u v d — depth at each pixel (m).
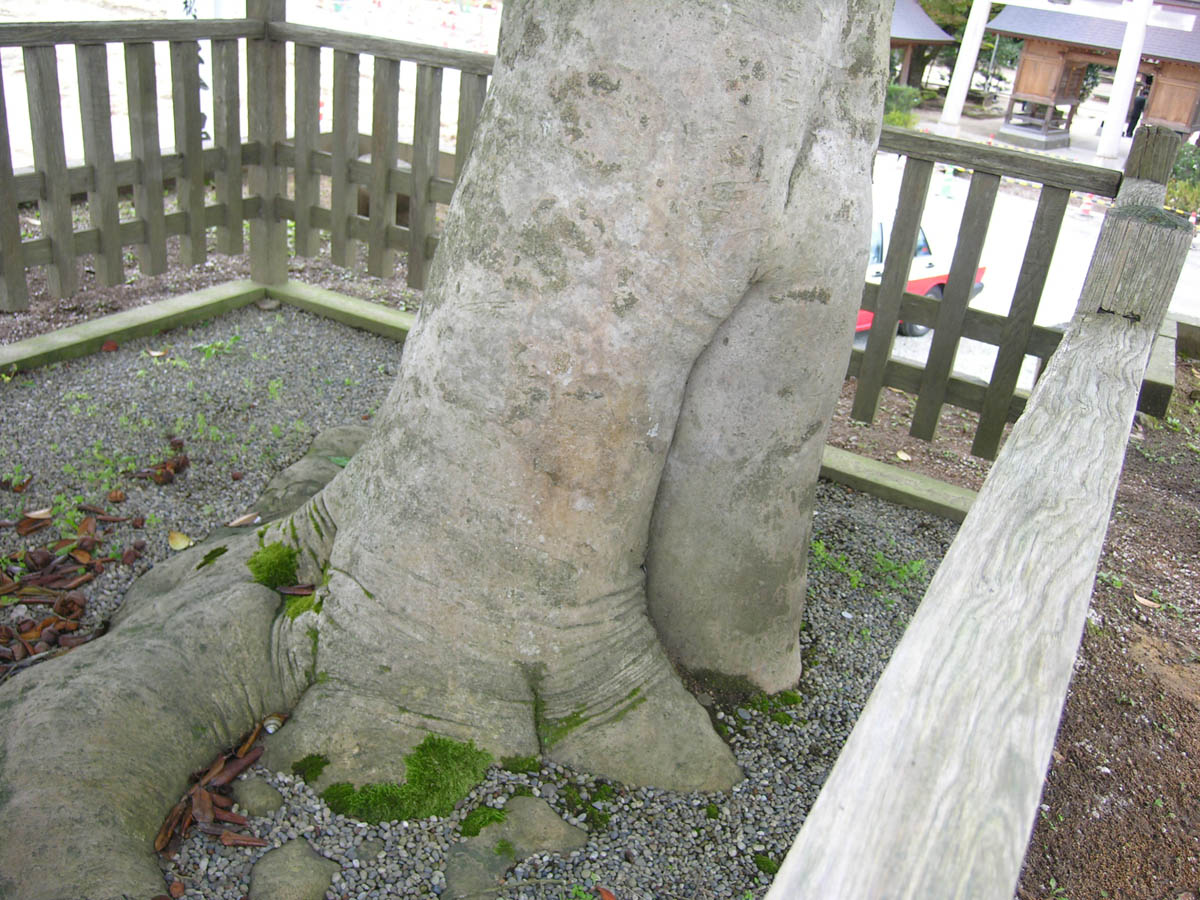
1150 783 3.35
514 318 2.59
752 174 2.45
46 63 4.61
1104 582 4.49
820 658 3.53
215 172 5.62
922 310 4.69
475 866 2.50
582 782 2.80
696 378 2.90
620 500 2.80
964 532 1.71
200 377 5.09
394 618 2.82
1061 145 22.17
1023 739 1.23
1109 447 2.08
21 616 3.37
